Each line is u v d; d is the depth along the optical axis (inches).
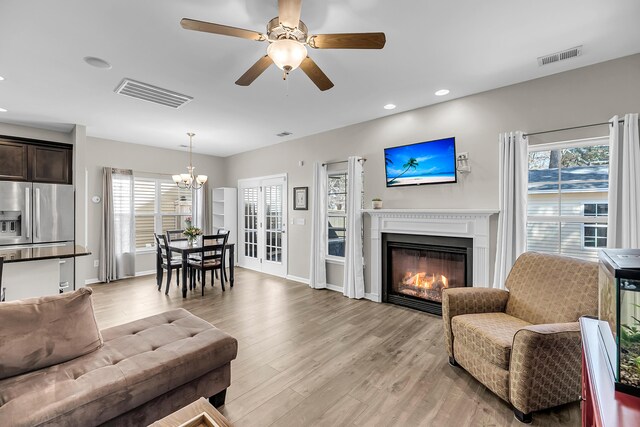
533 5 76.9
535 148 119.8
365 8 78.1
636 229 94.1
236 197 274.7
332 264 194.4
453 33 89.1
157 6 76.4
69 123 175.0
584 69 109.5
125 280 214.4
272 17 81.7
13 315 64.1
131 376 60.5
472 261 135.1
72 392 55.2
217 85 123.3
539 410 72.7
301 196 214.5
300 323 134.0
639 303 38.6
